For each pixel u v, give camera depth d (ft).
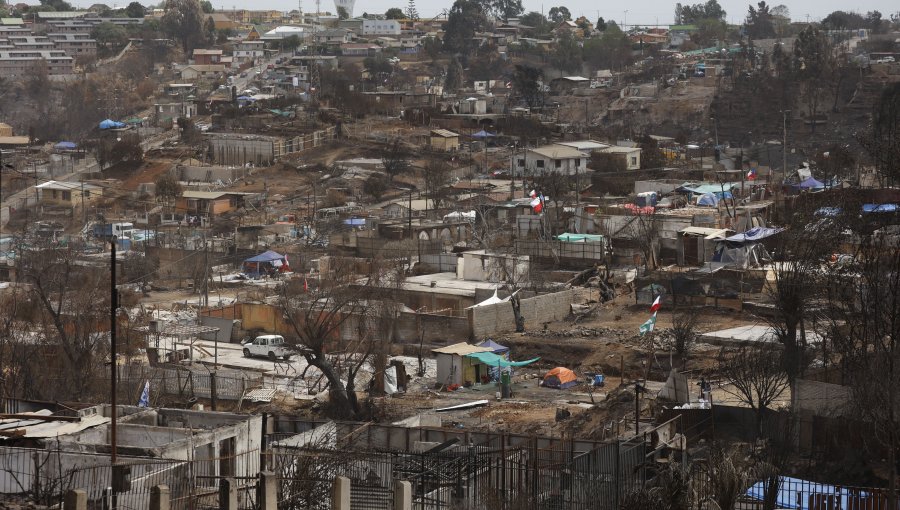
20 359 336.70
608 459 202.18
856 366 270.67
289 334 430.20
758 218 544.62
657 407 287.89
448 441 216.74
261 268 590.14
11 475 172.96
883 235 336.49
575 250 529.86
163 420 210.38
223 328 444.55
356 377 383.86
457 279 515.50
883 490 197.47
